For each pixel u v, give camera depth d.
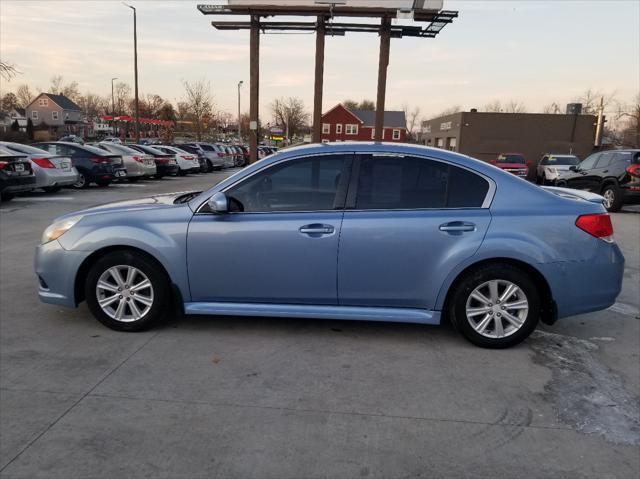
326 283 4.12
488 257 3.98
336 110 73.25
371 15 20.67
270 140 69.56
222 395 3.31
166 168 23.08
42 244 4.41
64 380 3.47
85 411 3.09
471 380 3.60
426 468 2.63
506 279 4.03
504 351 4.11
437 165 4.14
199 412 3.10
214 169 33.41
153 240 4.16
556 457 2.74
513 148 38.69
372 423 3.03
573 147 38.47
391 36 21.83
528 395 3.40
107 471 2.55
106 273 4.29
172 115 65.62
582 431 2.99
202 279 4.21
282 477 2.54
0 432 2.85
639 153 13.35
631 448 2.84
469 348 4.15
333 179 4.15
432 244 4.00
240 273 4.17
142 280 4.31
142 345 4.09
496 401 3.31
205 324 4.56
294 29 21.39
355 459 2.69
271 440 2.84
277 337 4.30
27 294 5.36
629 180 13.20
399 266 4.05
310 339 4.27
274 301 4.24
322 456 2.71
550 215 4.02
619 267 4.11
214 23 21.38
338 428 2.96
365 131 73.50
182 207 4.27
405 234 4.00
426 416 3.12
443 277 4.03
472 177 4.12
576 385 3.56
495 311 4.09
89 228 4.28
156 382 3.47
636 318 5.05
